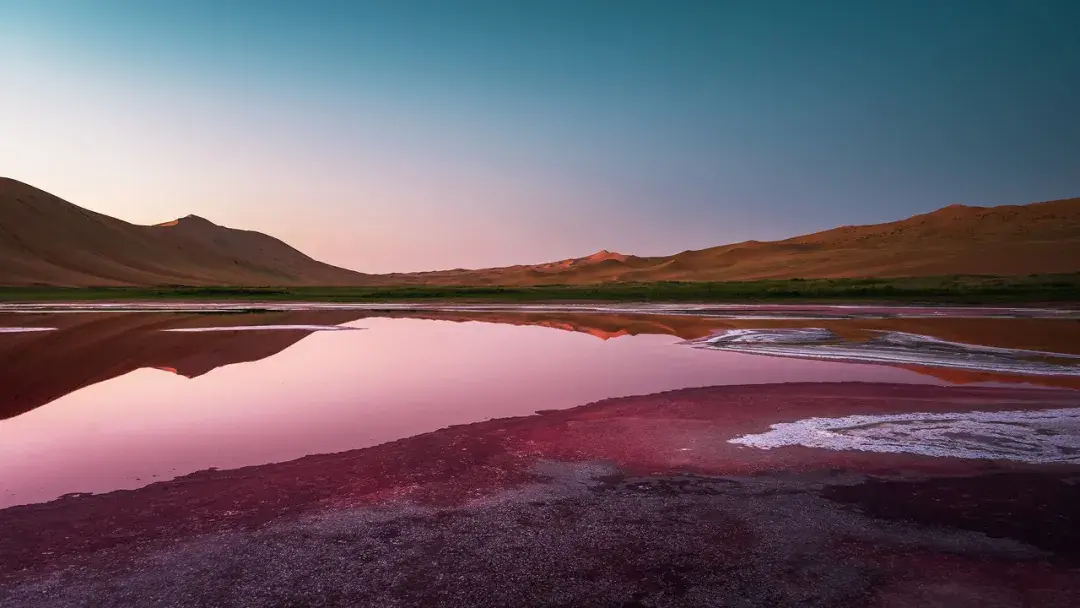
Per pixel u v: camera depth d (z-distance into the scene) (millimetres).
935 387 15781
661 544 7039
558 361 21094
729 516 7812
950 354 22047
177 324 36812
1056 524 7512
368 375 18188
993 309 47094
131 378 17672
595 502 8273
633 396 15008
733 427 12008
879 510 7977
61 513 7797
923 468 9570
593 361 21000
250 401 14477
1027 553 6809
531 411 13477
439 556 6738
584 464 9852
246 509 7973
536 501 8305
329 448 10664
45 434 11477
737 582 6223
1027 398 14430
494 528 7445
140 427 12016
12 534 7180
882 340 26391
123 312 48531
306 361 21141
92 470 9453
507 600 5891
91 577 6242
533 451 10523
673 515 7844
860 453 10312
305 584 6148
